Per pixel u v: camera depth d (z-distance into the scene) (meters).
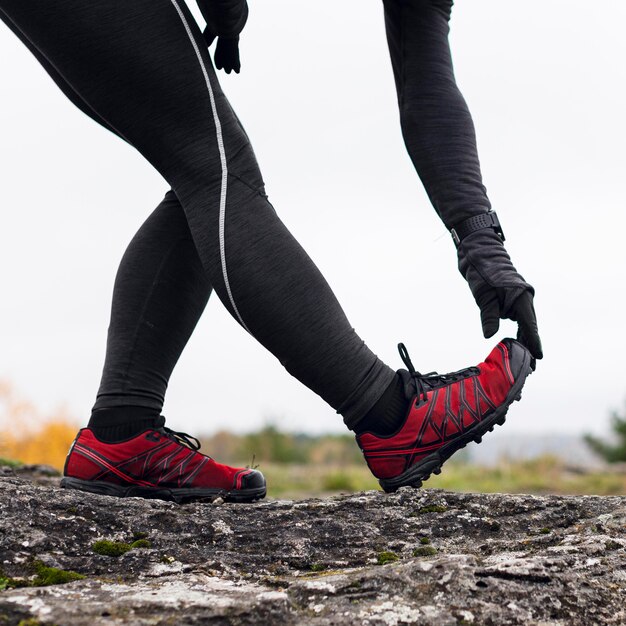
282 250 1.68
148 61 1.63
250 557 1.63
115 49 1.62
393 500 1.88
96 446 1.90
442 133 1.95
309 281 1.69
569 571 1.46
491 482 8.69
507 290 1.84
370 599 1.34
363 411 1.80
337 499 1.98
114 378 1.92
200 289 2.00
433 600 1.33
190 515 1.76
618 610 1.41
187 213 1.71
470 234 1.90
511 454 9.96
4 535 1.55
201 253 1.69
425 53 1.98
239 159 1.71
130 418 1.91
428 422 1.83
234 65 1.92
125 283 1.94
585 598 1.41
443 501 1.88
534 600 1.37
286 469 9.04
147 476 1.92
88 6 1.61
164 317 1.94
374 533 1.76
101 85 1.66
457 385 1.85
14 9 1.65
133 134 1.71
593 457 15.24
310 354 1.70
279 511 1.83
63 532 1.61
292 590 1.37
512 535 1.77
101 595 1.32
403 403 1.84
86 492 1.81
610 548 1.61
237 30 1.81
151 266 1.94
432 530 1.78
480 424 1.83
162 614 1.23
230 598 1.30
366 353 1.78
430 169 1.95
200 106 1.68
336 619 1.26
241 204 1.68
